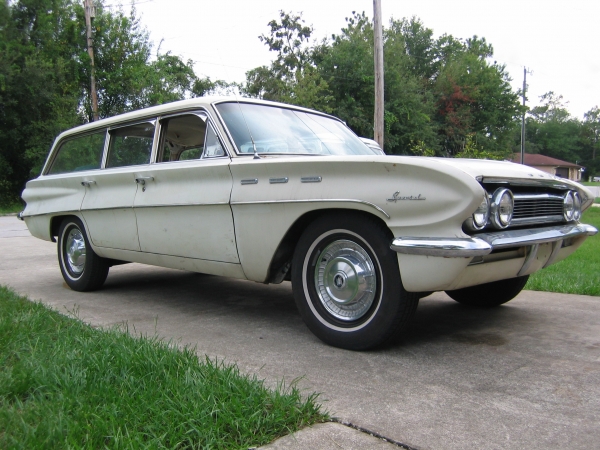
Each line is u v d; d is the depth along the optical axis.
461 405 2.58
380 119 15.71
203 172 4.11
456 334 3.84
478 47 60.50
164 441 2.10
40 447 2.03
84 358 2.84
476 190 2.88
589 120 104.19
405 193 3.06
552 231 3.62
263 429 2.23
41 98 25.19
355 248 3.41
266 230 3.71
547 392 2.75
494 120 47.06
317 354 3.39
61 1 27.89
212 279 6.26
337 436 2.24
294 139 4.33
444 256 2.93
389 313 3.23
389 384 2.86
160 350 2.99
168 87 28.78
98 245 5.23
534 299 5.03
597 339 3.68
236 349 3.51
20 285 6.02
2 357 2.97
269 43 34.84
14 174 27.11
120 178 4.88
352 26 38.88
